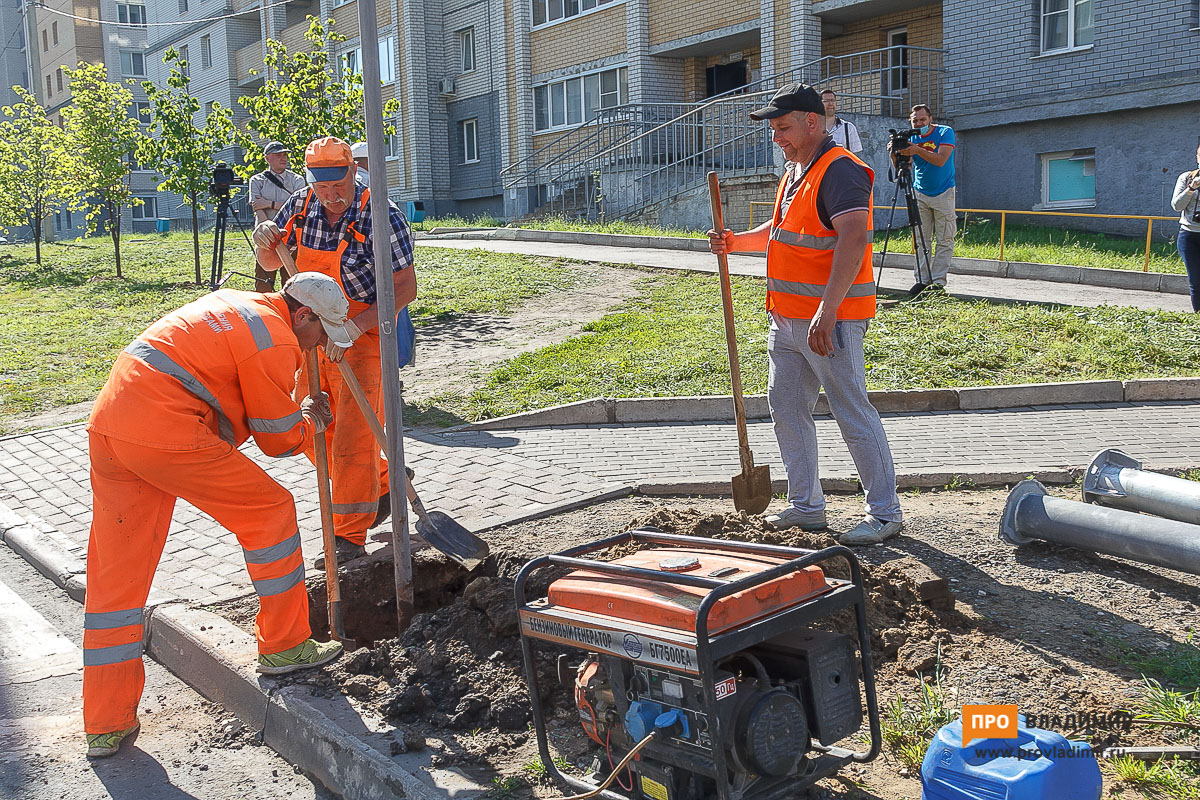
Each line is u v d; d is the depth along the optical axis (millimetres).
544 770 3379
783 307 5176
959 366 9023
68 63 51781
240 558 5656
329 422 4469
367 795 3463
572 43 28172
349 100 15406
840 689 3045
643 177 22281
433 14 32906
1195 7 16484
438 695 3910
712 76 26594
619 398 8375
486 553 4660
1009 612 4387
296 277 4160
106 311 14656
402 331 6938
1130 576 4730
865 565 4547
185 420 3762
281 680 4094
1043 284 13211
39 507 6883
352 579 5152
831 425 7992
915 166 11891
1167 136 17125
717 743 2719
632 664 3010
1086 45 18016
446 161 33625
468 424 8125
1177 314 10211
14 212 23281
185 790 3682
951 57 19922
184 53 46219
